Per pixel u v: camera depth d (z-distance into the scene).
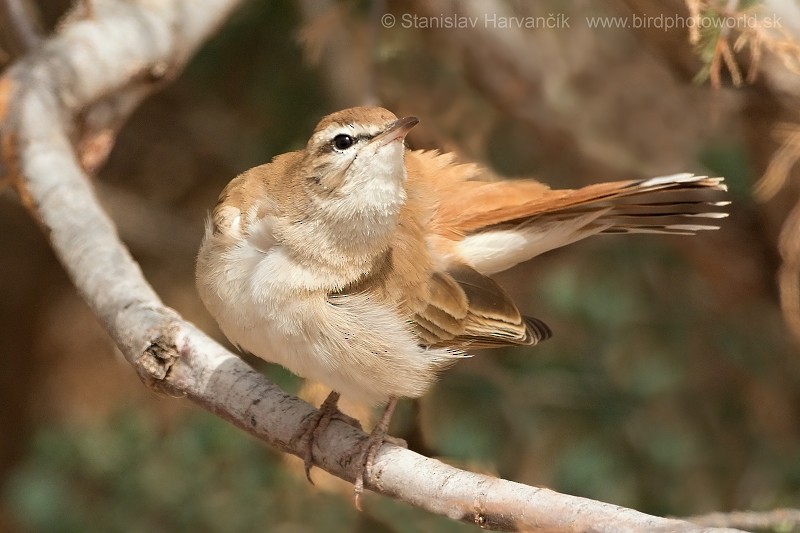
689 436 11.64
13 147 8.52
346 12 11.36
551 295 12.07
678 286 12.44
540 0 11.98
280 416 7.26
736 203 11.80
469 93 11.99
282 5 12.20
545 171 12.81
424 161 8.70
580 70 12.38
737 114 10.30
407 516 10.30
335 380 7.38
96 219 8.07
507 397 11.48
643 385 11.63
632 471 11.45
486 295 7.96
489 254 8.26
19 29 9.68
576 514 5.71
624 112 12.45
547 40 12.11
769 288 12.02
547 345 11.98
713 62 8.46
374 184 7.36
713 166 11.98
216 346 7.40
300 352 7.33
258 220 7.38
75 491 12.16
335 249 7.34
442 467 6.58
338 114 7.45
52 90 8.87
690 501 11.30
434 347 7.81
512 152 12.80
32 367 15.09
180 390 7.33
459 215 8.22
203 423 11.52
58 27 9.86
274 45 12.43
